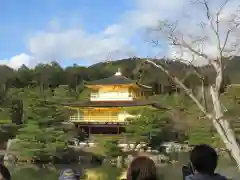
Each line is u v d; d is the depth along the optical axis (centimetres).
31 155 6144
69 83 13350
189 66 1814
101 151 6631
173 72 1844
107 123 7988
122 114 8044
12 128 7512
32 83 12475
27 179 4706
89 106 8050
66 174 893
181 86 1769
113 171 5369
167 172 5075
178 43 1842
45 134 6247
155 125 6788
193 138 6028
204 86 1770
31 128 6259
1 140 7369
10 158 6241
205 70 1788
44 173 5281
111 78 8550
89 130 8169
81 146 7112
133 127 6825
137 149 6812
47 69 13300
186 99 4072
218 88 1702
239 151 1655
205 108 1725
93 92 8669
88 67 13850
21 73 12594
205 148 618
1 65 12775
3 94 9338
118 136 7312
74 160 6500
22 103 8656
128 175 566
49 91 9762
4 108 8500
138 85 8256
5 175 632
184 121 4197
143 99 8469
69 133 7356
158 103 7606
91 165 6216
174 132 7144
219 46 1712
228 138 1678
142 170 553
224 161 4094
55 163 6306
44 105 6556
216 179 592
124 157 6375
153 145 6888
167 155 6575
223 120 1684
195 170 612
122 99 8356
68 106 8081
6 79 12038
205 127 4991
